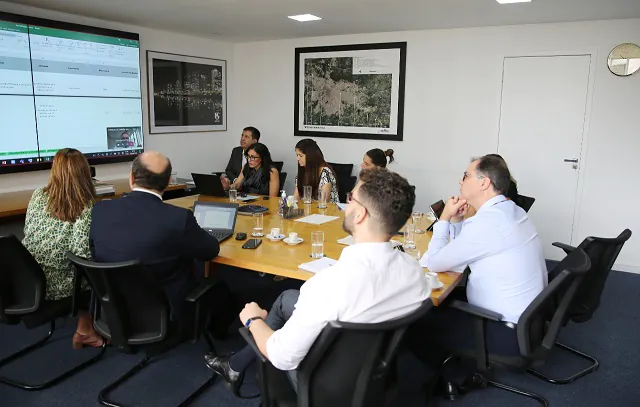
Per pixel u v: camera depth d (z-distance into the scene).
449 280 2.10
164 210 2.04
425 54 5.20
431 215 3.40
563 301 1.92
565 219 4.84
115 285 1.91
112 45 4.59
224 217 2.82
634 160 4.48
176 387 2.46
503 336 1.98
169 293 2.11
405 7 3.98
